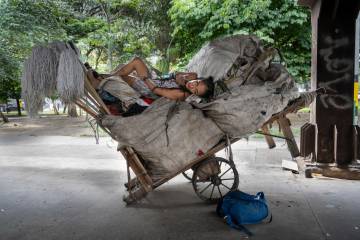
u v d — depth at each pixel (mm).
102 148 9500
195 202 4992
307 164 6242
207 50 5250
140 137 4465
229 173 6488
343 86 6113
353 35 5992
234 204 4195
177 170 4715
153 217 4453
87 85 4336
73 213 4633
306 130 6367
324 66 6105
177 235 3912
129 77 4840
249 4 10789
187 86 4613
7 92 21375
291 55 12086
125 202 5008
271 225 4113
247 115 4547
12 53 12797
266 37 10539
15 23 11836
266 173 6457
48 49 4176
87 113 4750
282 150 8484
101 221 4348
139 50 15633
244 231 3951
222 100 4551
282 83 4816
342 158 6188
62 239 3857
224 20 10844
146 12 15586
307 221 4211
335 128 6156
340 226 4051
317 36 6062
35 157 8414
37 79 4070
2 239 3871
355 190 5367
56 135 12547
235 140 4852
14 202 5098
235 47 5066
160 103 4535
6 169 7195
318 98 6195
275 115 4965
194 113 4609
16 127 16000
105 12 15172
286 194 5234
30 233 4020
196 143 4648
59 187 5840
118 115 4598
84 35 15703
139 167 4680
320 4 5852
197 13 11352
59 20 14438
